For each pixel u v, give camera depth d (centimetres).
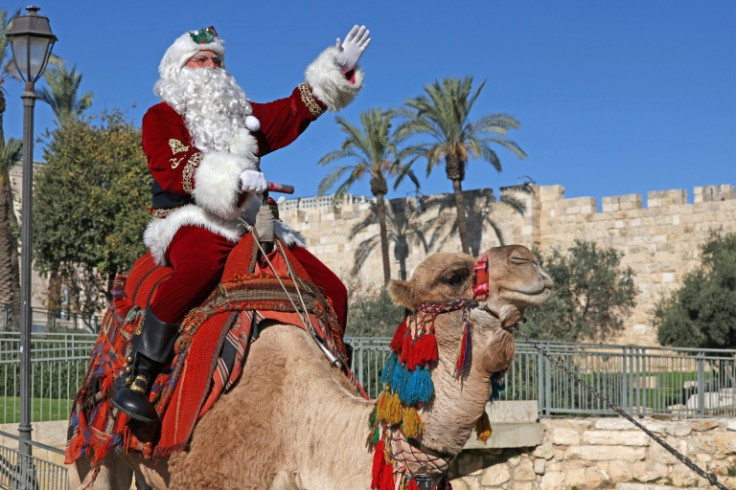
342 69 529
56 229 3631
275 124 522
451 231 4456
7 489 1080
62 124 4153
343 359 456
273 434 414
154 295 475
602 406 1742
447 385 363
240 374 433
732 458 1605
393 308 3347
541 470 1661
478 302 359
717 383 1767
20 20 1176
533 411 1689
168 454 438
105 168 3634
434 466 372
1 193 3566
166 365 462
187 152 477
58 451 1008
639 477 1628
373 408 386
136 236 3591
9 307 3522
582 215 4159
